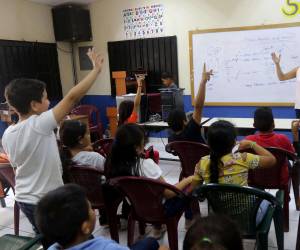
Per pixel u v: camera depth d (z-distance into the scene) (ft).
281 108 16.28
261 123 8.00
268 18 15.80
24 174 5.34
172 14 17.99
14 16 17.44
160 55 18.74
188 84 18.33
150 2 18.48
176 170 13.39
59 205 3.45
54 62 19.99
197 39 17.47
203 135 10.80
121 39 19.79
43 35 19.31
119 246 3.56
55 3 19.34
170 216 6.62
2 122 15.90
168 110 13.20
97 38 20.52
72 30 19.35
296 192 9.10
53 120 4.99
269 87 16.34
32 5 18.49
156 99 14.06
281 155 7.47
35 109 5.20
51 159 5.23
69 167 7.52
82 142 8.02
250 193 5.44
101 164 7.96
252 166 6.19
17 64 17.58
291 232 8.07
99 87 21.22
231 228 2.88
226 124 6.26
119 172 6.77
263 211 6.08
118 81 18.31
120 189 6.75
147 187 6.31
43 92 5.25
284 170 7.73
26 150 5.12
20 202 5.46
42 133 5.04
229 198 5.71
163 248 4.99
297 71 12.16
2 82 16.81
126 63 19.88
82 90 5.03
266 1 15.69
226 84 17.26
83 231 3.57
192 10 17.43
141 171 6.66
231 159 6.07
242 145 6.92
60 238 3.47
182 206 6.64
